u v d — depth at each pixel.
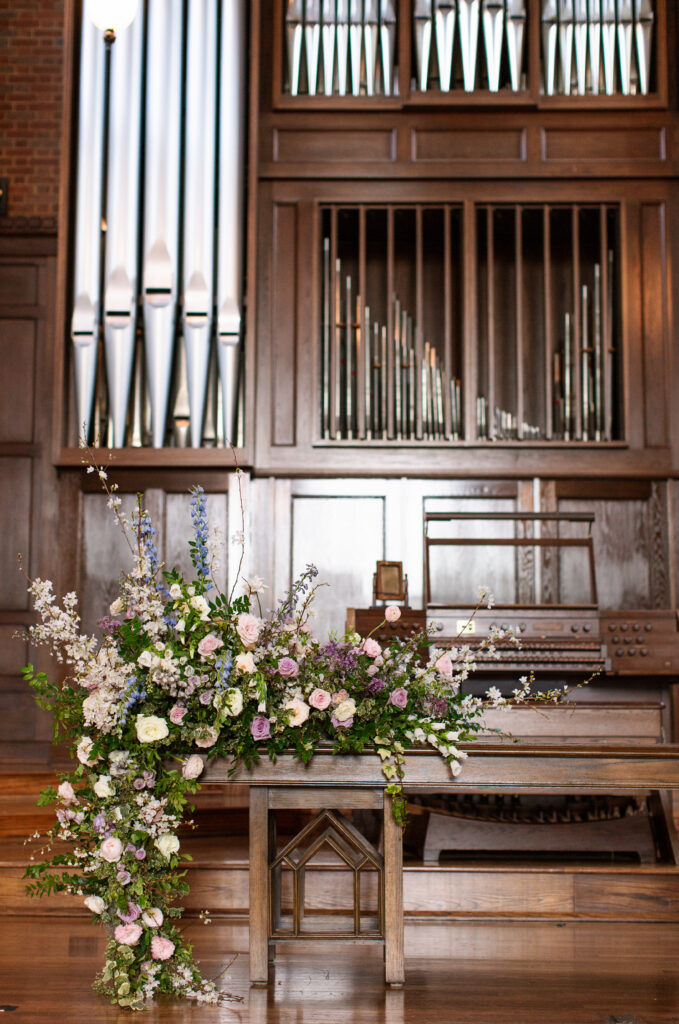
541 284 6.86
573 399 6.34
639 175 6.33
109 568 6.12
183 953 3.13
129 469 6.16
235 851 4.20
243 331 6.23
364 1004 3.02
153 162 6.26
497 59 6.41
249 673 3.16
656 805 4.27
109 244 6.20
